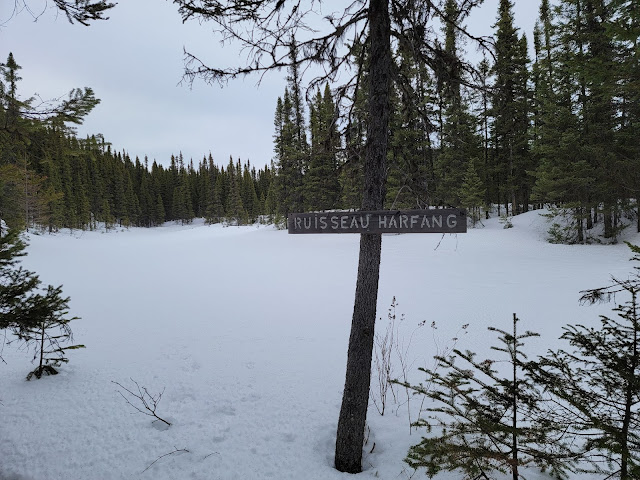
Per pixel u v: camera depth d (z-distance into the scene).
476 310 9.15
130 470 3.53
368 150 3.50
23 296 3.61
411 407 4.80
